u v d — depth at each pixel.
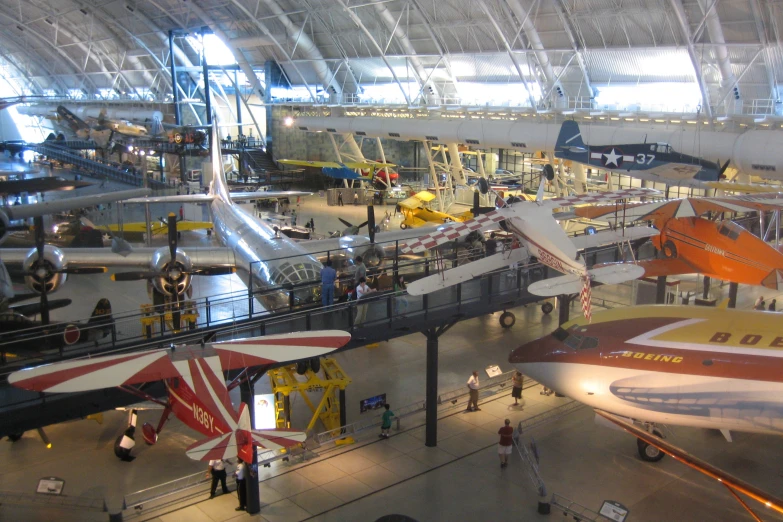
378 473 18.39
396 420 21.09
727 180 32.53
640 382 16.19
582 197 21.03
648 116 38.56
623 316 17.78
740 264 20.17
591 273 17.70
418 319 18.72
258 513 16.45
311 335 14.16
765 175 31.52
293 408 22.16
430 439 19.83
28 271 22.05
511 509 16.59
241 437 10.66
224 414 11.21
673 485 17.67
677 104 39.75
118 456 18.86
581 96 44.41
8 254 28.53
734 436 20.41
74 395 14.09
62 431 20.61
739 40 33.88
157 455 19.23
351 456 19.33
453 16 46.12
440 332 19.41
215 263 27.14
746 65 35.09
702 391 15.43
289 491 17.48
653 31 36.91
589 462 18.91
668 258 22.55
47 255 22.55
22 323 19.67
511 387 24.05
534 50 42.44
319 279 20.58
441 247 29.02
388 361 26.55
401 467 18.69
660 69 39.28
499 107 46.97
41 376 11.64
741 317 16.55
